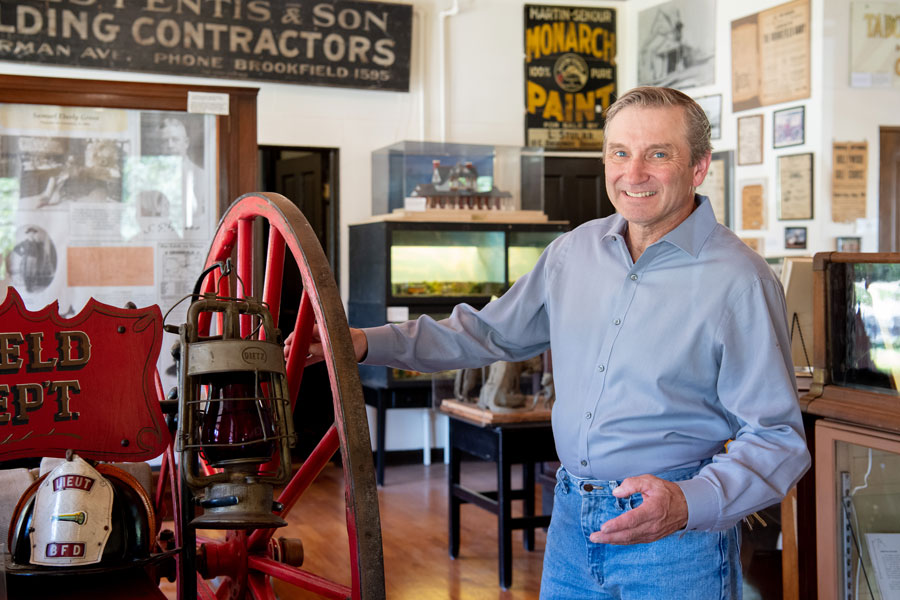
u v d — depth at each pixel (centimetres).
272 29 634
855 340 263
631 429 187
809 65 608
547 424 414
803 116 613
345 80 658
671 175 181
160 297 420
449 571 432
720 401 186
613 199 189
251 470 158
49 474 175
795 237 621
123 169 414
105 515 173
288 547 248
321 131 663
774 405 175
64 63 583
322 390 704
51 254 407
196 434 158
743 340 179
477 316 217
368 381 648
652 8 724
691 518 159
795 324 353
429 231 634
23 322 177
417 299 630
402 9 669
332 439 217
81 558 170
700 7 686
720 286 180
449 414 450
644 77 736
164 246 420
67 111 406
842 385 269
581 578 195
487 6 707
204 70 620
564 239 212
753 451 168
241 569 235
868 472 255
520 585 413
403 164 643
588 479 194
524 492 465
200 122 422
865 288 258
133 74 609
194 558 192
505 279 657
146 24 602
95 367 182
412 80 688
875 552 252
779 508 330
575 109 734
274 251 199
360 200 677
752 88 649
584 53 736
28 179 403
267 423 159
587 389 195
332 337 154
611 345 190
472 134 706
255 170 428
